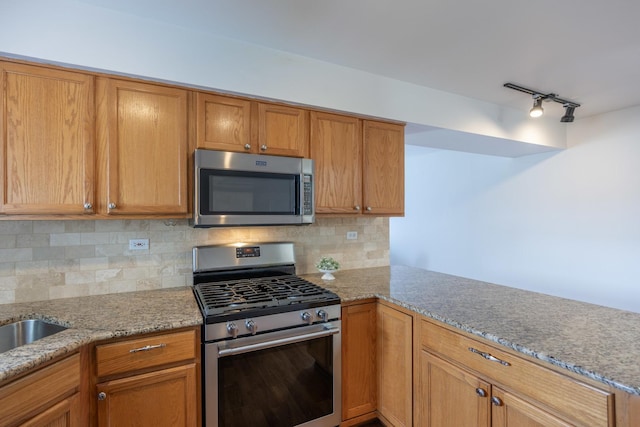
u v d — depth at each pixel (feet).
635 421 3.05
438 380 5.22
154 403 4.75
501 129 9.64
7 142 4.80
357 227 9.20
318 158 7.22
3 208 4.76
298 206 6.82
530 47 6.36
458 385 4.86
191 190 6.09
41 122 4.99
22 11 4.81
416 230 18.37
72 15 5.08
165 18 5.54
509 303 5.74
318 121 7.22
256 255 7.54
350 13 5.36
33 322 5.05
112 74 5.42
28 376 3.59
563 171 11.35
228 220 6.13
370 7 5.20
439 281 7.61
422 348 5.53
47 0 4.93
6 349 4.83
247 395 5.38
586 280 10.77
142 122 5.66
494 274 13.93
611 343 3.98
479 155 14.58
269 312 5.47
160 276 6.81
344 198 7.52
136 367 4.60
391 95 7.86
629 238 9.75
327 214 7.34
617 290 10.02
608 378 3.16
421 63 7.11
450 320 4.90
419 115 8.22
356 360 6.46
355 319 6.45
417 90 8.21
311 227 8.52
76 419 4.16
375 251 9.48
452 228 15.99
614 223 10.07
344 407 6.32
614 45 6.23
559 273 11.53
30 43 4.83
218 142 6.23
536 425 3.84
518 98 9.05
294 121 6.95
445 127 8.58
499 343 4.17
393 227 20.49
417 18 5.49
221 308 5.31
